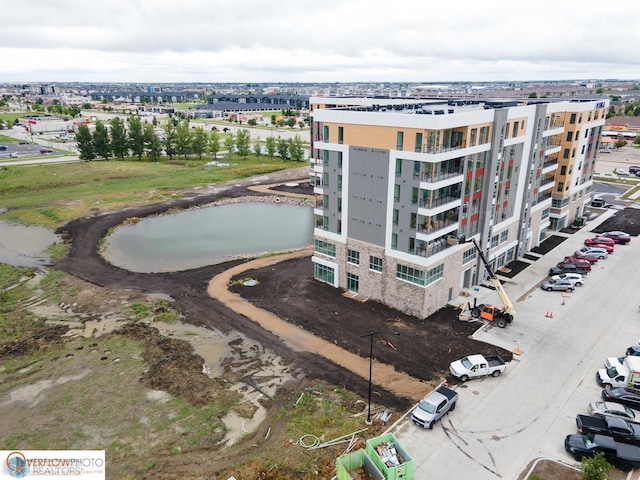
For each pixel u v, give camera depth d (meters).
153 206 98.50
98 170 131.00
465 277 54.72
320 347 43.56
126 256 70.62
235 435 32.50
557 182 71.44
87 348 44.28
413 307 48.44
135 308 52.38
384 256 49.78
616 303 50.78
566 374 38.53
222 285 58.31
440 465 29.12
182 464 29.94
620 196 96.06
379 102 67.88
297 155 153.50
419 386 37.34
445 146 45.47
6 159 145.38
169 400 36.50
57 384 38.81
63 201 99.56
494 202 54.31
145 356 42.62
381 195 48.12
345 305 51.69
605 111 76.25
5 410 35.69
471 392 36.38
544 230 70.56
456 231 49.25
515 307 50.09
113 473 29.38
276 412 34.88
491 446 30.73
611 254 65.19
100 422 34.12
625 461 28.44
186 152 155.12
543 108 58.09
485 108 57.16
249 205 102.62
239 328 47.50
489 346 42.75
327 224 55.19
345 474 26.73
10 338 46.28
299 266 64.00
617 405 33.03
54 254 70.81
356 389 37.28
